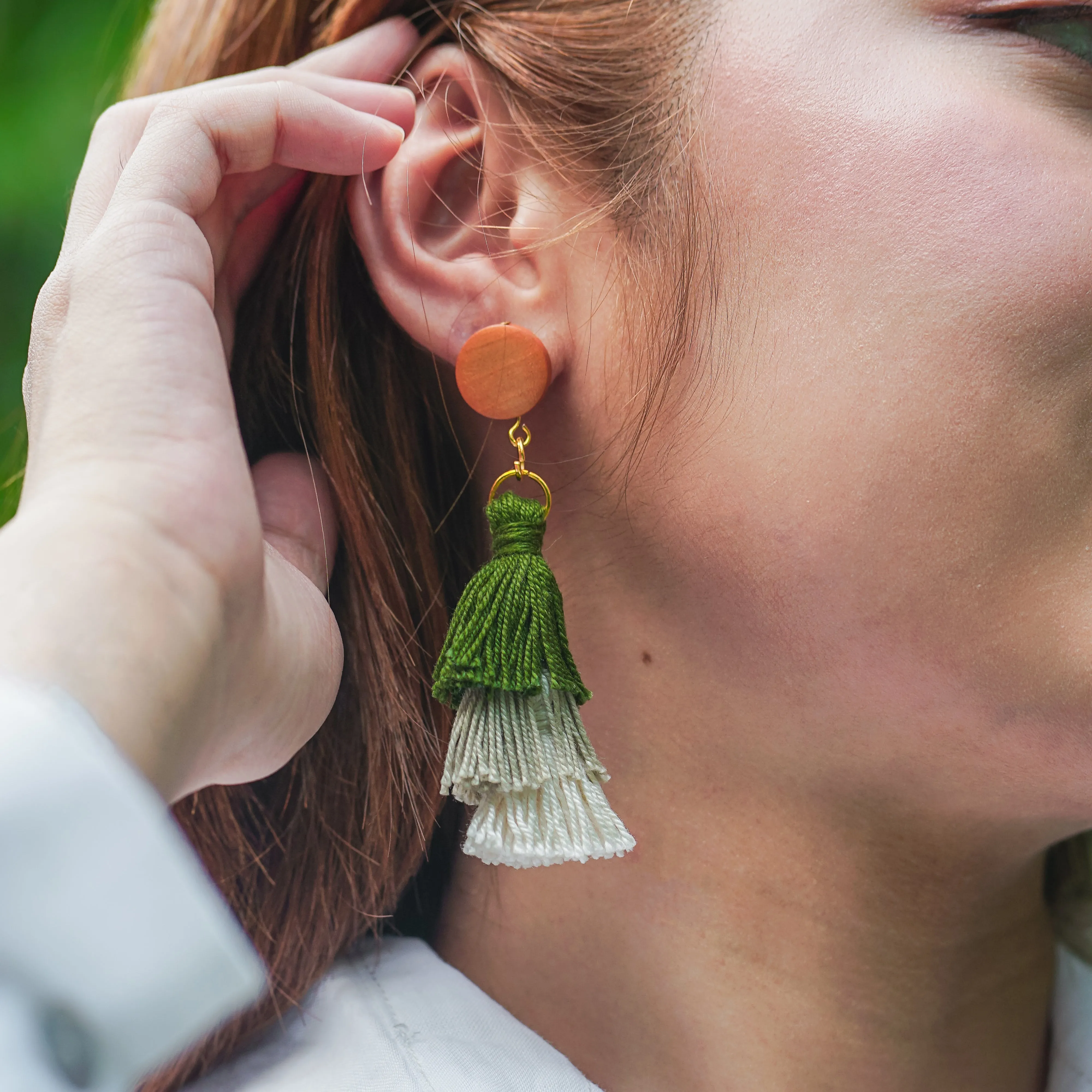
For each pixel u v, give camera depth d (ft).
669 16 3.66
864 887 3.91
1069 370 3.10
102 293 3.08
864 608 3.33
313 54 4.18
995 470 3.14
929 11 3.35
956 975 4.17
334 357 4.07
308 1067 3.82
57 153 7.73
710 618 3.62
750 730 3.74
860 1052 3.98
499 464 4.09
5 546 2.63
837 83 3.34
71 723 2.32
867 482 3.23
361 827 4.15
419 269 3.90
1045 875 4.75
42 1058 2.21
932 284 3.16
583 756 3.28
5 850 2.24
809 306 3.29
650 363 3.57
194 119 3.51
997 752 3.45
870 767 3.67
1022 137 3.18
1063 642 3.19
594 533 3.84
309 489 3.96
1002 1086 4.33
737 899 3.92
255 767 3.20
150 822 2.34
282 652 3.13
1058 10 3.23
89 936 2.29
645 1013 3.97
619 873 4.00
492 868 4.24
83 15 7.88
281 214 4.16
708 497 3.47
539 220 3.80
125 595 2.59
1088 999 4.56
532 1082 3.75
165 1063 3.65
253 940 4.12
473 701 3.31
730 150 3.44
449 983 4.07
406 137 4.00
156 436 2.85
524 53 3.92
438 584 4.19
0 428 6.39
